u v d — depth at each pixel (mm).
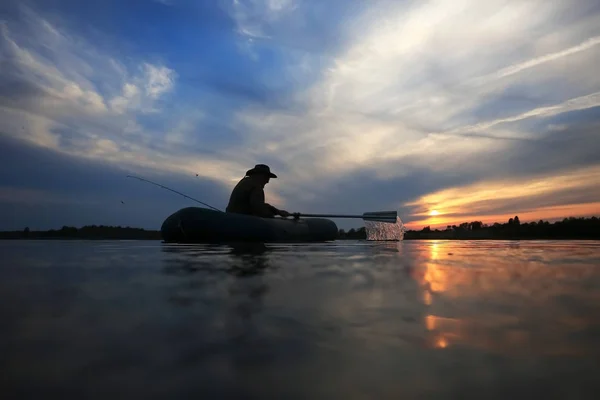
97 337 820
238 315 1029
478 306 1161
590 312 1086
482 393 560
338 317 1017
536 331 891
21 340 795
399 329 904
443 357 714
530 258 2973
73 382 584
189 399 529
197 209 6246
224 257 2973
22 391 549
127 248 4352
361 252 3725
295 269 2111
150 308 1109
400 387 579
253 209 7164
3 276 1793
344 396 547
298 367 655
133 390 557
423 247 4875
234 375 618
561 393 563
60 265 2324
